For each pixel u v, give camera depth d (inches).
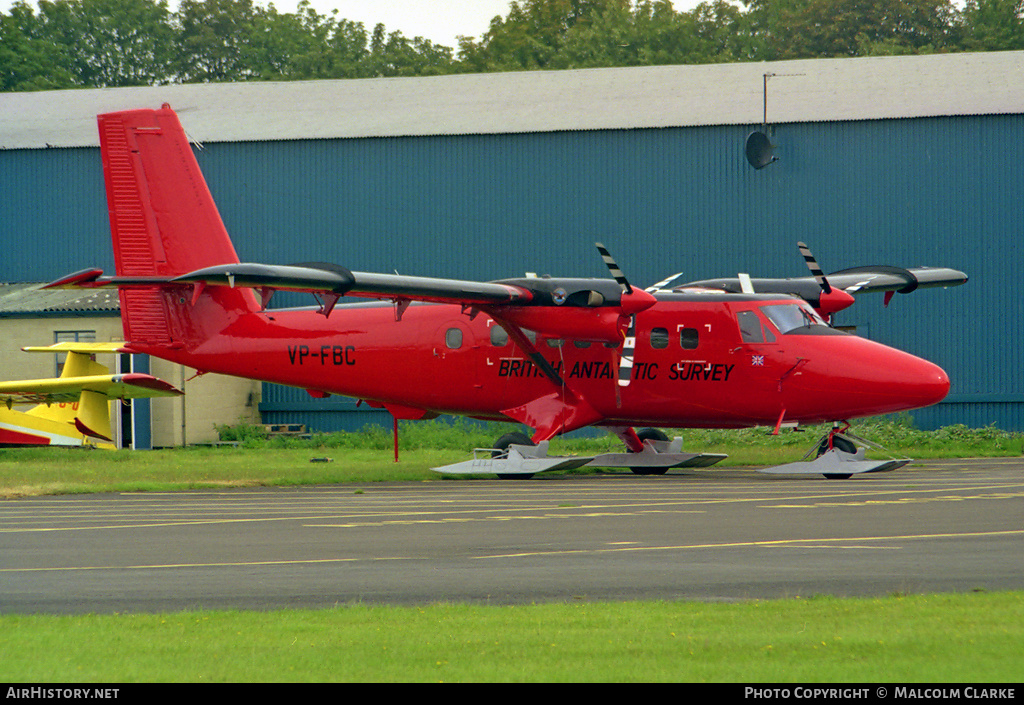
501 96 5974.4
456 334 3580.2
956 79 5595.5
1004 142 5157.5
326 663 1120.8
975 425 5182.1
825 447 3373.5
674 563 1707.7
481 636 1226.0
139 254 3649.1
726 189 5354.3
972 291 5182.1
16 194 5841.5
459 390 3597.4
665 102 5674.2
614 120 5497.1
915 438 4822.8
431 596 1481.3
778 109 5413.4
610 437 5029.5
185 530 2190.0
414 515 2409.0
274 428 5536.4
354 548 1915.6
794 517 2239.2
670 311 3403.1
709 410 3415.4
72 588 1571.1
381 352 3634.4
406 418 3811.5
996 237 5167.3
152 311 3681.1
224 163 5698.8
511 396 3555.6
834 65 5989.2
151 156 3619.6
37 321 5167.3
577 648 1167.0
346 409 5629.9
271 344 3678.6
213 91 6451.8
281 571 1689.2
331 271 3036.4
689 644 1173.7
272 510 2566.4
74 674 1095.6
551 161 5482.3
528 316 3329.2
